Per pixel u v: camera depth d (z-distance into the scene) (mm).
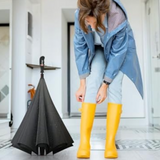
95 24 1075
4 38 3180
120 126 3557
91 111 1391
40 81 1541
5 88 3121
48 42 4125
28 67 3818
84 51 1373
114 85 1386
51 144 1398
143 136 2443
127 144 1932
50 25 4133
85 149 1374
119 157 1423
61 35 4125
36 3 4051
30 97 3812
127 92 4023
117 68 1337
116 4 1188
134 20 4039
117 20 1170
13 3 3664
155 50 3400
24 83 3639
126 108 4012
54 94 4074
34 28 4066
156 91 3377
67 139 1459
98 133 2705
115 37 1241
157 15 3229
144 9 4000
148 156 1457
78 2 1090
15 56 3648
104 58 1437
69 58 4840
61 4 4137
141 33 4012
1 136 2572
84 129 1391
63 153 1548
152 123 3629
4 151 1653
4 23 3182
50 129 1412
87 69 1418
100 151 1621
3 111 3074
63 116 4184
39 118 1408
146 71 3912
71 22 4844
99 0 1027
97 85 1402
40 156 1472
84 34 1229
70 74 4828
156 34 3311
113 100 1391
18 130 1467
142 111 3998
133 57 1401
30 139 1383
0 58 3145
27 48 3756
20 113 3615
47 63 4094
